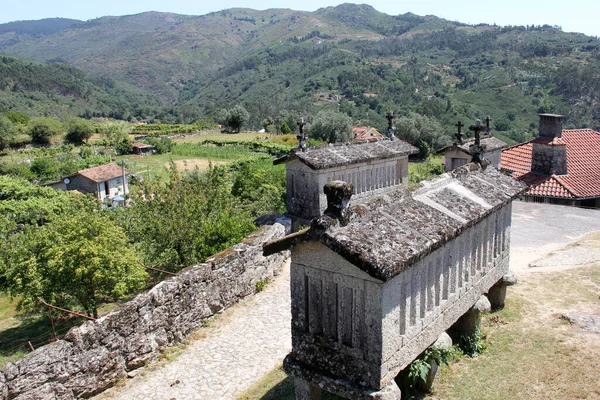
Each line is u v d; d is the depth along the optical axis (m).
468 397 7.70
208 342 10.94
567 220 19.06
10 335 18.03
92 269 15.13
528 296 11.48
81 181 49.28
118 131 88.50
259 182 28.78
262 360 10.05
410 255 6.11
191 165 62.34
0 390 8.01
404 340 6.71
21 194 40.41
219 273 12.23
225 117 105.00
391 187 19.98
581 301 11.03
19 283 16.58
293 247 6.59
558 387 7.77
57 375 8.67
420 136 72.31
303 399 7.09
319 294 6.68
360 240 6.05
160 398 9.01
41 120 88.44
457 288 8.24
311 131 77.44
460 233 7.48
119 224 20.33
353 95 152.88
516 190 10.03
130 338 9.87
